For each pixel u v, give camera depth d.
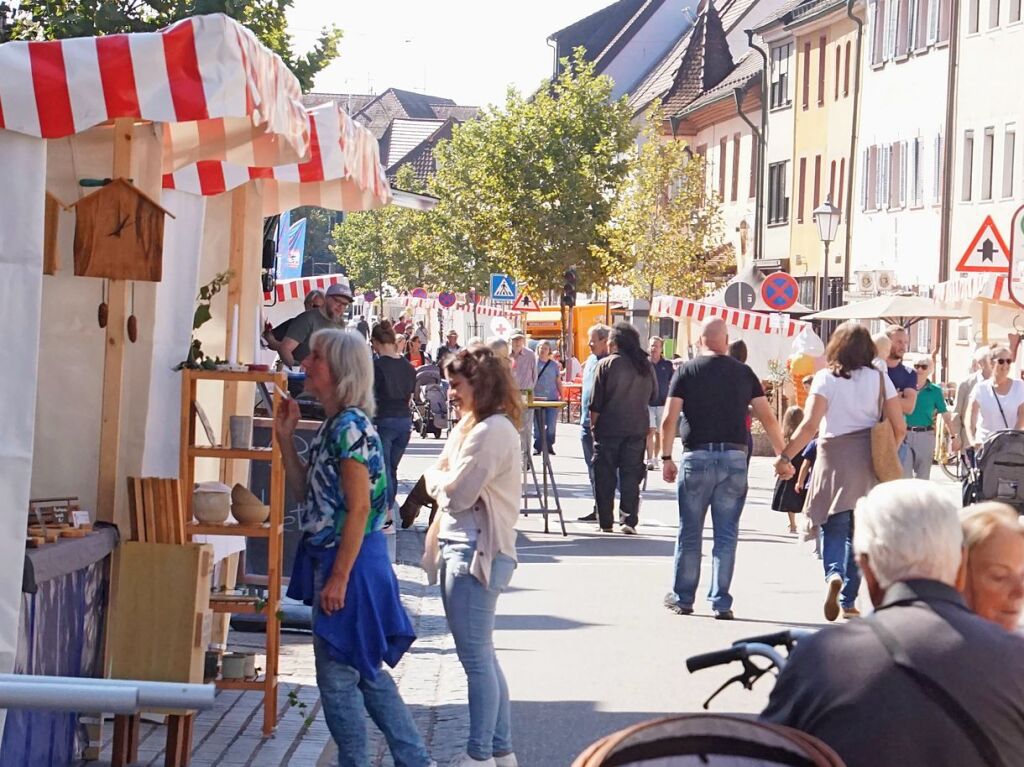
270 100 8.92
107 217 9.76
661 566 20.03
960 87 50.12
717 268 67.00
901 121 54.69
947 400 45.47
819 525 15.19
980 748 4.85
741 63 80.06
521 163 79.25
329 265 150.88
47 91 8.16
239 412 12.58
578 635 15.08
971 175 49.66
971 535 6.23
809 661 5.03
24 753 8.62
